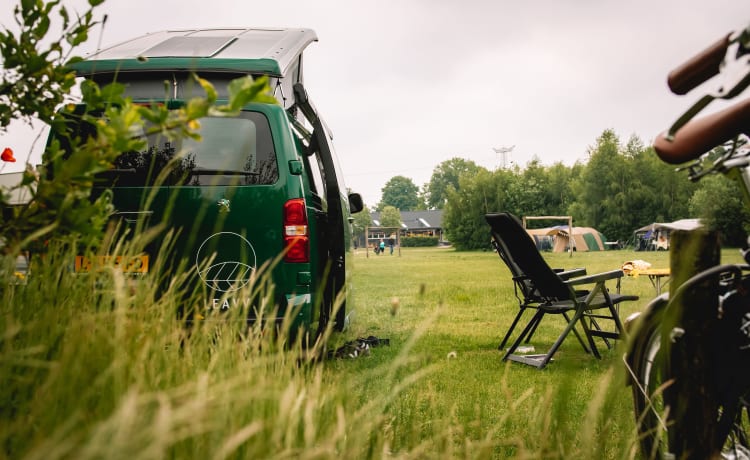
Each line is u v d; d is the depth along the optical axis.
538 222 65.69
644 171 56.91
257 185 4.15
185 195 4.05
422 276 17.25
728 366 1.61
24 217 1.61
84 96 1.72
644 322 1.81
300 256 4.11
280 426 1.24
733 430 1.79
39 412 1.11
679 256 1.62
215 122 4.23
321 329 3.90
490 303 9.33
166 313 1.80
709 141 1.34
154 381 1.38
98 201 1.84
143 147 1.49
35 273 1.79
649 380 1.80
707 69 1.28
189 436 1.13
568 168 68.25
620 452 1.54
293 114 6.00
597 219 59.00
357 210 7.38
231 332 1.83
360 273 19.58
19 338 1.47
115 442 0.85
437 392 3.22
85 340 1.34
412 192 158.75
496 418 2.82
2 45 1.83
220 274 4.00
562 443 1.38
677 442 1.63
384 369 1.63
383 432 1.70
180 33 6.49
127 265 1.83
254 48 5.37
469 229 64.75
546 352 5.56
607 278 4.95
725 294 1.65
